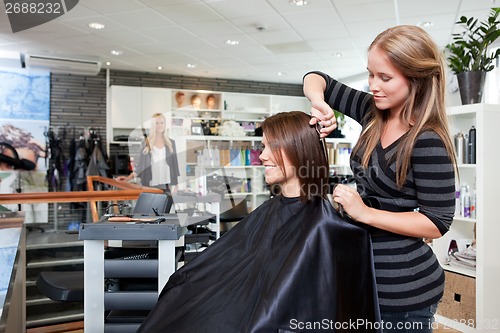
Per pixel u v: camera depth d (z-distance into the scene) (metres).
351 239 0.93
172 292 1.11
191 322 1.02
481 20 4.41
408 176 0.89
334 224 0.95
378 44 0.87
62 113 6.59
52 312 2.64
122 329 1.56
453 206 0.86
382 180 0.93
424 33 0.85
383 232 0.94
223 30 4.83
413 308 0.93
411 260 0.93
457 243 3.01
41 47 5.57
